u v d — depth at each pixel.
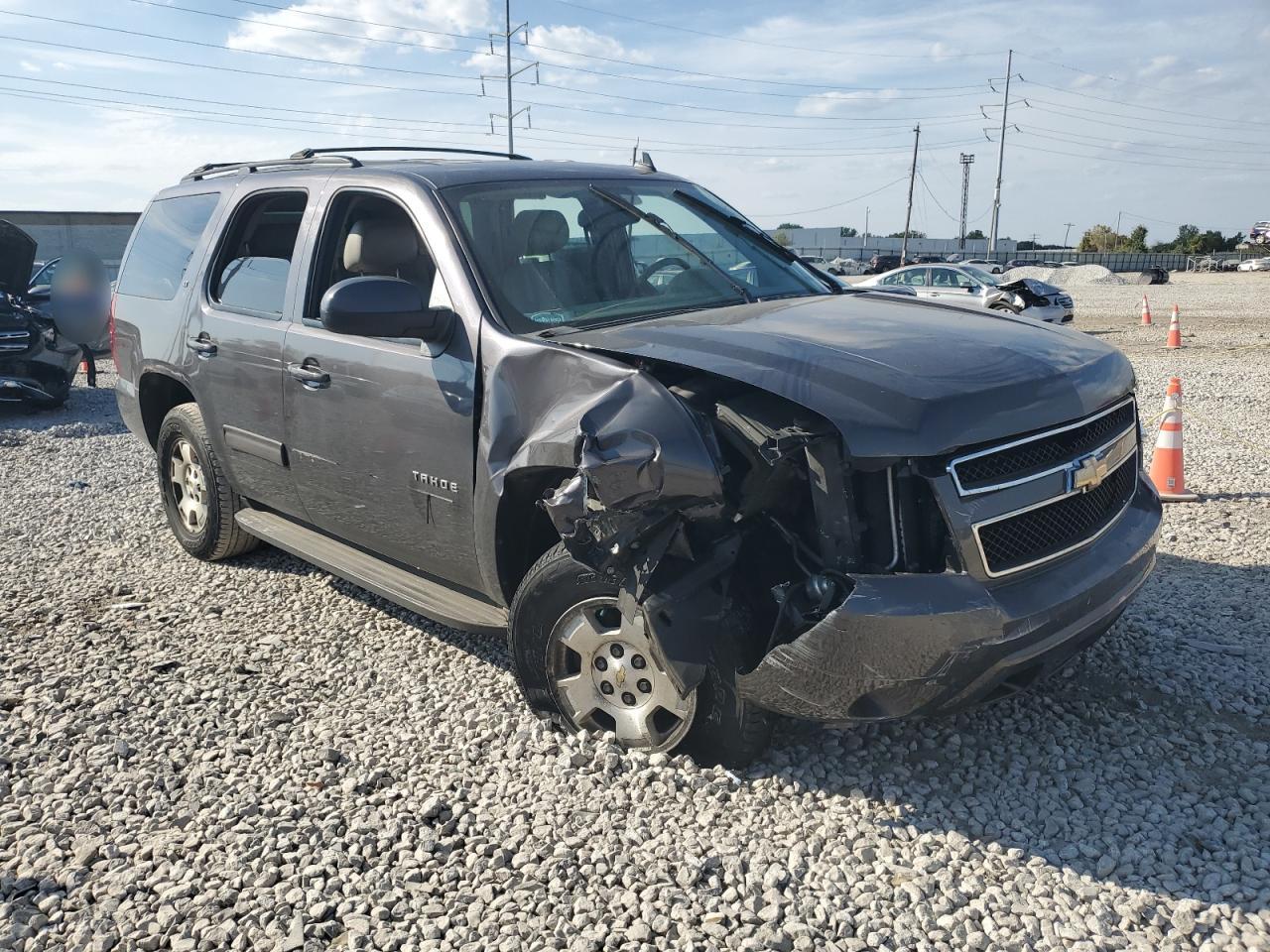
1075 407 3.26
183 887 3.00
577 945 2.71
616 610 3.54
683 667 3.19
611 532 3.12
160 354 5.77
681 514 3.10
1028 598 3.06
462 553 3.97
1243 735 3.72
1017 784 3.41
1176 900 2.82
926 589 2.95
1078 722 3.81
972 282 22.81
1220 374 13.90
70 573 6.00
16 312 11.72
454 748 3.77
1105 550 3.38
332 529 4.78
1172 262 79.12
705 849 3.09
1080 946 2.65
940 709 3.10
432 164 4.51
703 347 3.30
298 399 4.60
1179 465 7.03
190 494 5.99
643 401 3.12
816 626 3.02
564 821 3.26
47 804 3.49
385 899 2.92
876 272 58.47
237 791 3.53
